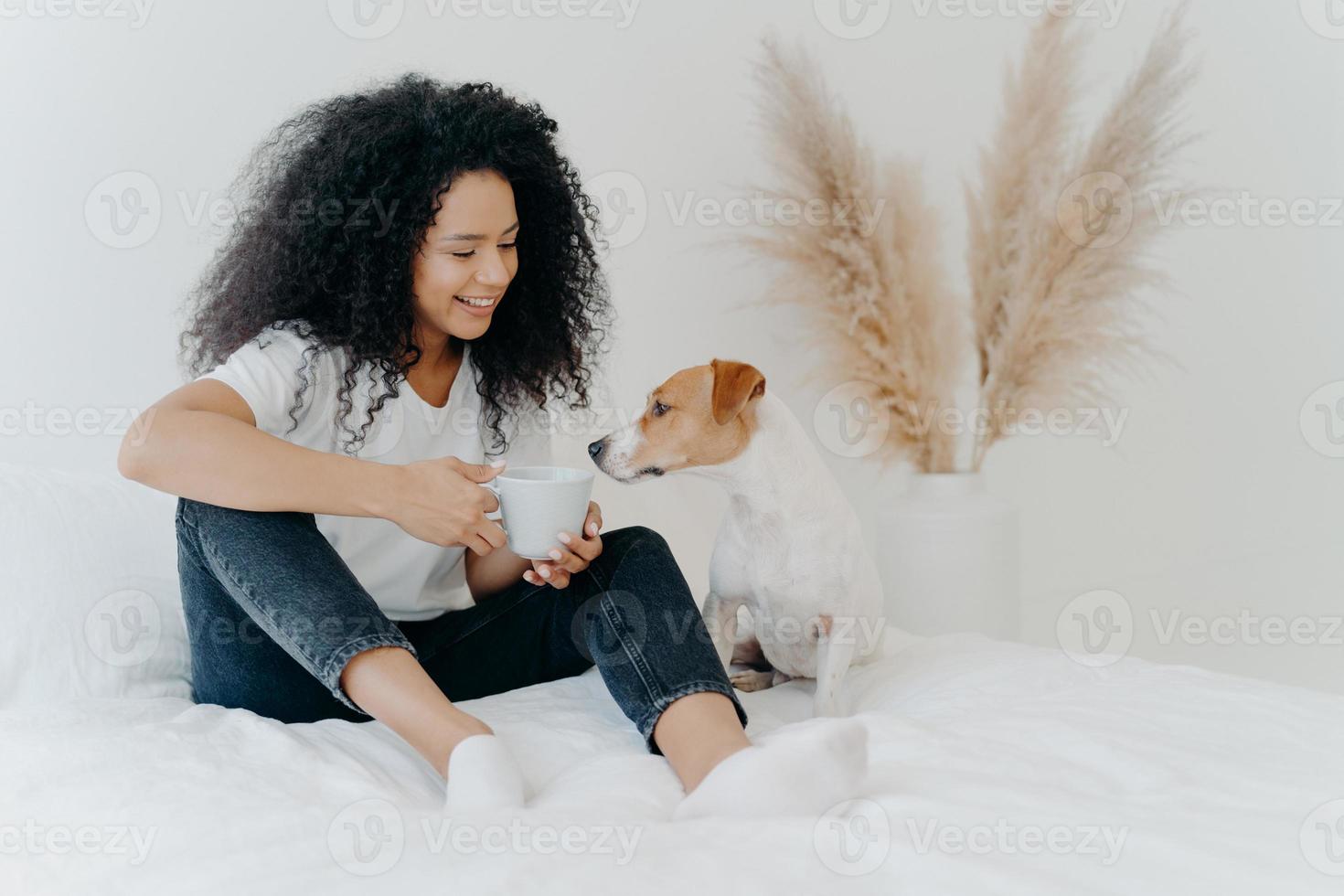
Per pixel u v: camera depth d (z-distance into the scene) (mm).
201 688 1350
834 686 1458
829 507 1477
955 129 2979
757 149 2555
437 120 1402
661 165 2406
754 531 1479
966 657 1580
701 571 2504
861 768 1032
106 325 1803
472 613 1461
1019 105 2764
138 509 1545
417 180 1372
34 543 1414
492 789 1016
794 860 877
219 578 1188
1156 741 1148
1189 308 3596
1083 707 1282
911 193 2713
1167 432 3604
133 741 1104
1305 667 2947
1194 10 3514
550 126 1591
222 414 1241
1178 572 3699
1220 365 3709
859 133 2775
